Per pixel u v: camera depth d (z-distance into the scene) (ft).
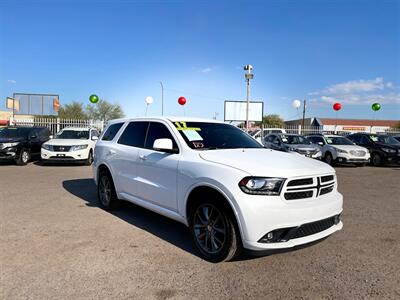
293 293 11.06
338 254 14.43
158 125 17.75
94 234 16.56
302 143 54.19
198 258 13.78
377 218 20.47
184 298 10.66
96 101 79.10
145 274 12.25
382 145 53.06
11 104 82.64
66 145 43.60
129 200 18.86
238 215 12.05
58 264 12.98
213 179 12.90
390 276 12.39
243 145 16.84
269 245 11.87
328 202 13.32
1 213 20.11
